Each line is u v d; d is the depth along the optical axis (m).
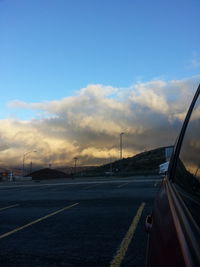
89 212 11.88
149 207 12.73
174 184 2.57
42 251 6.47
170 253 1.56
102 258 5.89
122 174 73.88
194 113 2.39
